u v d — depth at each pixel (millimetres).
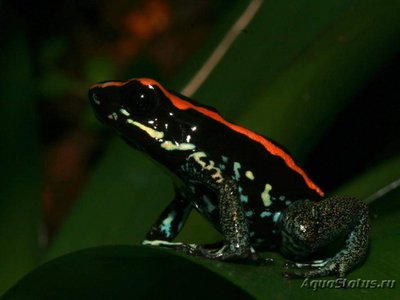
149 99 135
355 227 128
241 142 136
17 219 147
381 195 145
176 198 141
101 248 117
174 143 135
